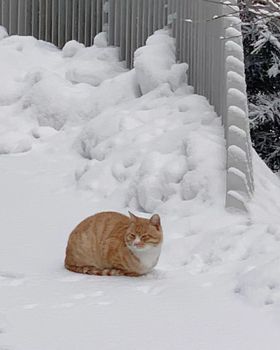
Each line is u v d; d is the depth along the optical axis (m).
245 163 10.30
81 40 17.27
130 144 12.20
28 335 6.58
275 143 17.52
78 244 8.48
